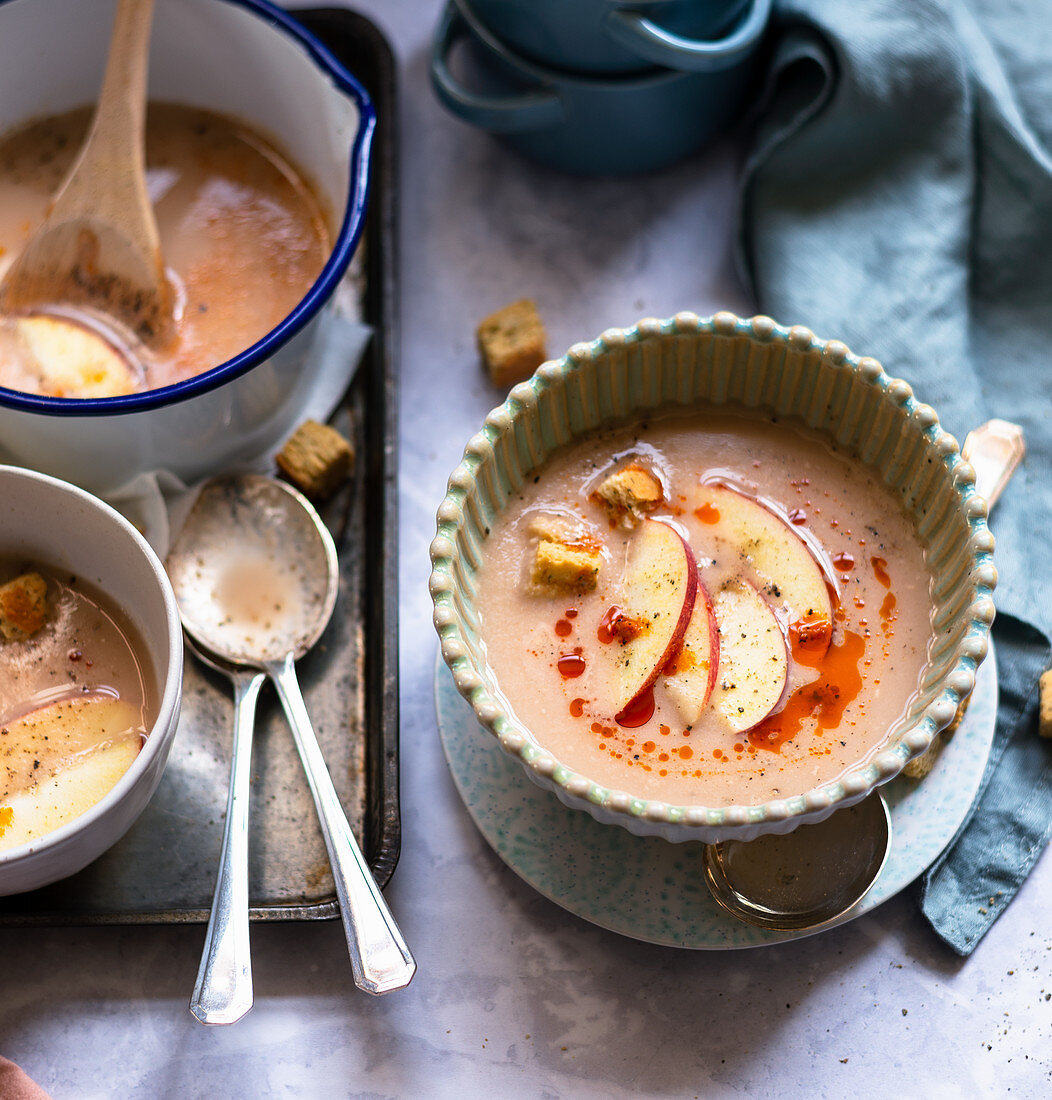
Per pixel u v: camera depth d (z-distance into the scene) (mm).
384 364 777
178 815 713
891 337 781
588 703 667
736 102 832
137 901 698
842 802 629
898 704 666
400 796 724
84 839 647
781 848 679
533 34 782
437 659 726
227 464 770
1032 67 804
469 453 675
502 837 691
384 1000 698
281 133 805
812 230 802
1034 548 754
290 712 716
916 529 688
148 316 767
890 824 681
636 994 696
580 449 708
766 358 693
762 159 803
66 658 704
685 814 625
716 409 711
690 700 664
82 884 700
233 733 728
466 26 821
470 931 708
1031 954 697
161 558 746
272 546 750
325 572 744
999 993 693
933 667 660
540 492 700
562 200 846
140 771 646
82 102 817
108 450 729
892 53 784
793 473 702
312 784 699
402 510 783
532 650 674
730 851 679
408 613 763
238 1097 684
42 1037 692
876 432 688
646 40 761
